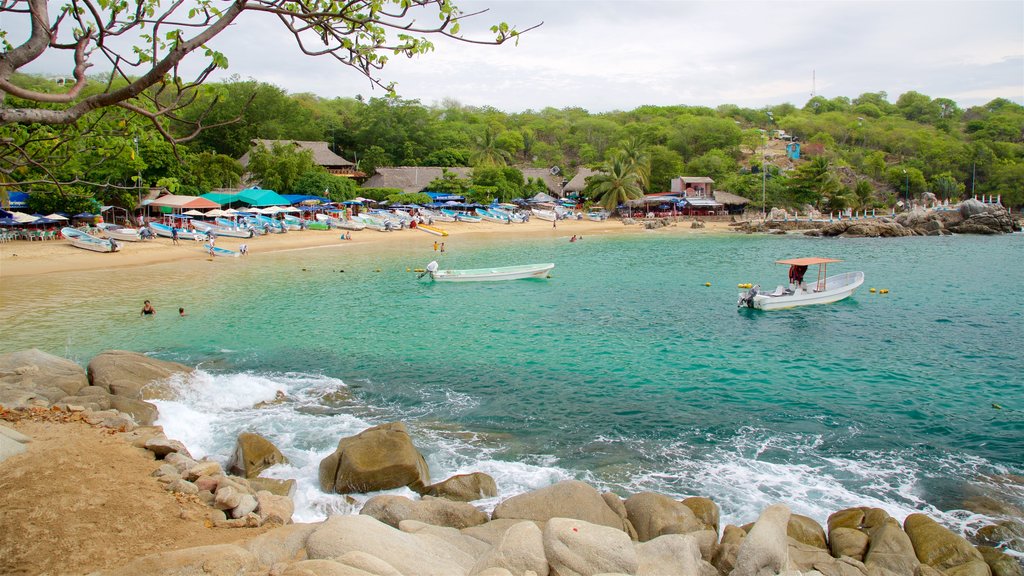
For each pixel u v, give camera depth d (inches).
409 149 4055.1
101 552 322.7
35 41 235.3
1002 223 2950.3
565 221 3516.2
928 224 2955.2
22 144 320.8
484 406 709.3
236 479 465.4
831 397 741.3
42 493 374.3
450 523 424.8
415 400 726.5
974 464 567.2
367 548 323.0
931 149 4835.1
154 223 2210.9
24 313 1147.3
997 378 805.2
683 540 369.7
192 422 631.2
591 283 1588.3
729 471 551.5
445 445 601.3
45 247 1822.1
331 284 1530.5
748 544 350.3
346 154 4003.4
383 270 1766.7
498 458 574.9
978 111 6973.4
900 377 813.9
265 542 338.0
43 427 501.7
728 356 914.7
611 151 4340.6
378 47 307.9
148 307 1158.3
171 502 395.5
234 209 2549.2
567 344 981.2
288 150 3105.3
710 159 4291.3
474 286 1533.0
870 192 3863.2
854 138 5561.0
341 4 302.8
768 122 6776.6
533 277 1644.9
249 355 908.0
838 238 2815.0
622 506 444.1
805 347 965.2
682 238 2822.3
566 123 5797.2
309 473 527.8
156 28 259.9
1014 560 396.2
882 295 1402.6
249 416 665.0
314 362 876.6
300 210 2765.7
